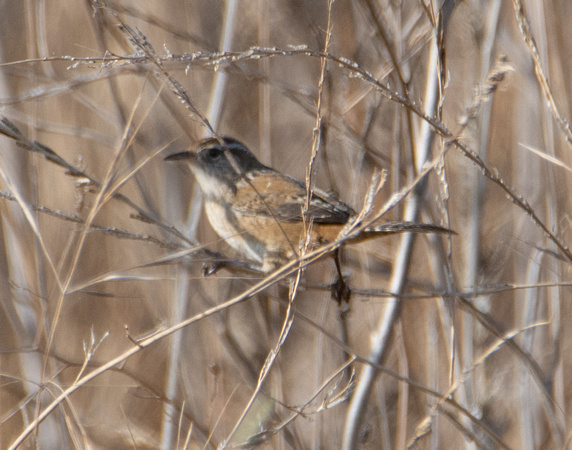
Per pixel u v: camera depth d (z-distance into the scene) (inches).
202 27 504.1
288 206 365.4
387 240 490.3
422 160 353.1
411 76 375.6
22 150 436.8
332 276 439.2
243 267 364.8
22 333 369.4
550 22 418.0
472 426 383.6
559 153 428.5
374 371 347.3
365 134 404.8
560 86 410.6
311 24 440.1
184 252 281.6
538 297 407.2
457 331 425.4
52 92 373.4
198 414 379.6
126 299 457.1
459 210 452.8
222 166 397.7
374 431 413.7
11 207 385.1
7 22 486.3
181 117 416.5
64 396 249.3
